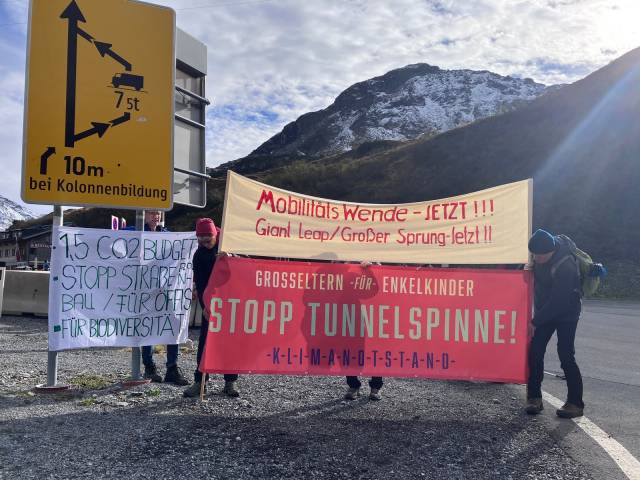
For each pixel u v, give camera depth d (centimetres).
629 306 2438
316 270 607
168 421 520
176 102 959
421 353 603
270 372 591
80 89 637
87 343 641
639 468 442
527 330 600
